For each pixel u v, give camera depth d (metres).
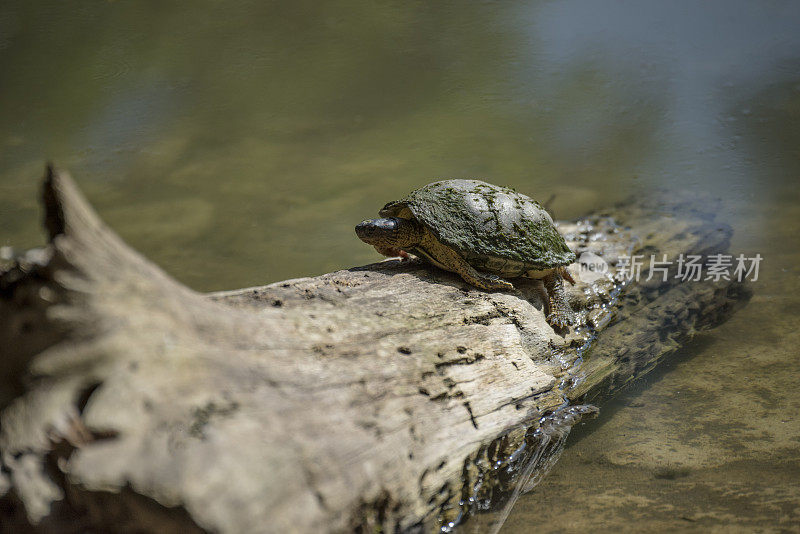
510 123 10.18
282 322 3.39
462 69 12.04
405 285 4.27
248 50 12.74
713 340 5.87
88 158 9.02
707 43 12.84
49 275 2.73
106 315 2.68
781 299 6.34
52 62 11.97
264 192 8.27
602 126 10.08
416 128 10.08
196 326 2.94
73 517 2.70
